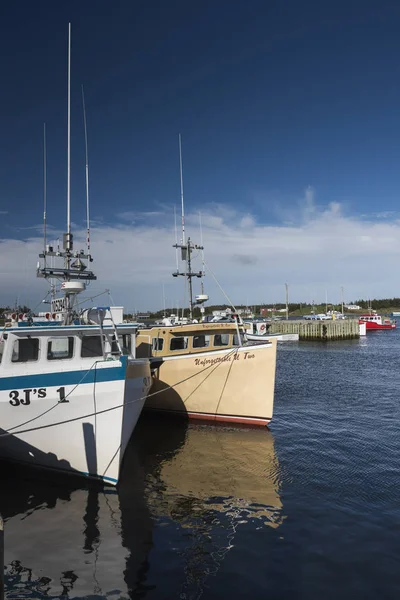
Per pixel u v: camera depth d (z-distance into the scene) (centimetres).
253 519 941
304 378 3056
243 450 1438
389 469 1236
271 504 1017
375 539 850
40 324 1418
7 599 661
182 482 1155
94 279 1439
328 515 955
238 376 1756
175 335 1880
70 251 1404
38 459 1111
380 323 9850
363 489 1096
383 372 3328
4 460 1155
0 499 1012
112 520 926
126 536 860
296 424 1772
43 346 1149
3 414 1053
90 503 1006
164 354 1881
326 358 4397
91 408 1068
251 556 794
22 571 735
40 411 1067
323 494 1070
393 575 733
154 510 979
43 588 690
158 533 875
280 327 7394
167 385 1859
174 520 934
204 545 832
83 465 1090
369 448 1440
